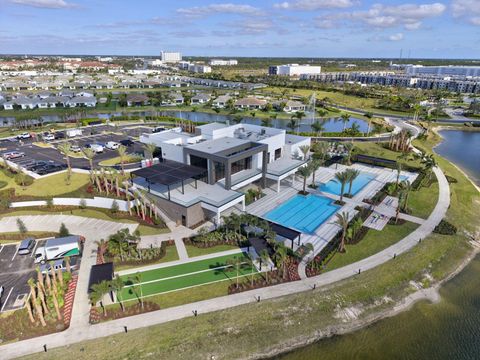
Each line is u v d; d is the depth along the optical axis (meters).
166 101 161.12
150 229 48.19
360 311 35.00
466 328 34.03
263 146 57.59
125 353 29.12
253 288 36.88
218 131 65.00
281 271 39.41
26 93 166.25
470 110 151.00
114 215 51.47
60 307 34.00
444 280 40.56
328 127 123.25
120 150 64.25
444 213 54.03
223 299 35.22
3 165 70.06
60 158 77.50
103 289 32.53
